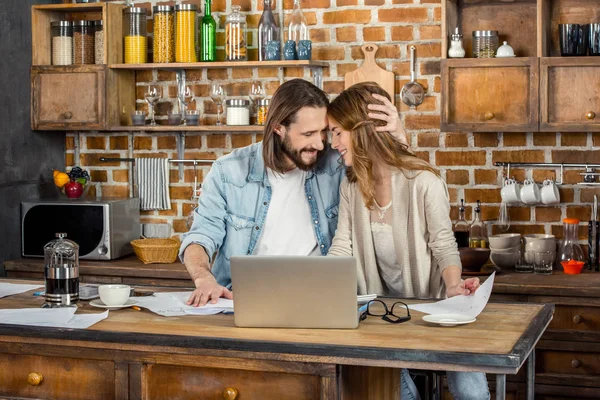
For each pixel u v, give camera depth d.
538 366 3.84
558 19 4.22
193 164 4.81
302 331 2.31
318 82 4.56
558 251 4.30
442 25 4.10
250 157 3.15
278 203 3.11
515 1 4.28
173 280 4.25
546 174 4.31
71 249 2.76
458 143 4.41
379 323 2.40
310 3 4.55
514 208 4.36
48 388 2.43
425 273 2.90
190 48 4.58
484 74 4.05
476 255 3.97
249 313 2.36
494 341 2.15
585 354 3.77
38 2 4.81
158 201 4.84
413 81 4.43
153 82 4.86
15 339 2.42
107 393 2.37
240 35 4.51
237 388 2.25
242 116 4.51
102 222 4.46
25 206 4.54
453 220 4.43
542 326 2.38
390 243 2.92
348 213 2.98
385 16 4.46
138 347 2.29
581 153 4.27
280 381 2.21
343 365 2.17
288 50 4.42
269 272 2.33
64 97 4.67
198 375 2.29
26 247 4.56
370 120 2.81
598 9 4.16
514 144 4.34
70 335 2.35
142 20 4.69
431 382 3.09
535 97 3.98
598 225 4.16
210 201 3.11
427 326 2.35
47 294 2.75
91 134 4.97
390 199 2.91
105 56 4.62
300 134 2.91
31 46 4.77
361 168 2.82
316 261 2.29
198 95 4.79
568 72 3.96
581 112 3.95
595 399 3.75
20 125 4.68
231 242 3.12
